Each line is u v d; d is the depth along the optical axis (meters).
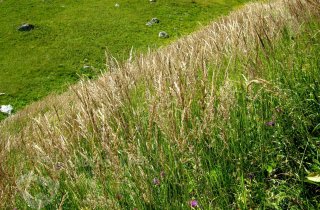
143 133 3.29
